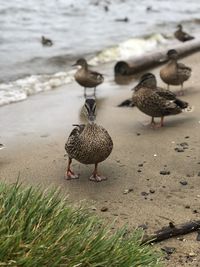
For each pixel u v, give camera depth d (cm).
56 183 155
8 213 90
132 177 158
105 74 327
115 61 374
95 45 417
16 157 178
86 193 147
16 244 85
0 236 86
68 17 562
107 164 168
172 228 122
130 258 92
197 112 227
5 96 262
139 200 142
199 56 371
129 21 559
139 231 109
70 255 88
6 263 82
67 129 212
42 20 529
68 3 655
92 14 596
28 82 294
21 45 401
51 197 101
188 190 148
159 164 168
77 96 270
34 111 239
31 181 157
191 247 118
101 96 267
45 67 335
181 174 159
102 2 689
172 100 204
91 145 149
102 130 151
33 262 84
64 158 177
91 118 150
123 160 171
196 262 112
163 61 351
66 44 416
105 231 97
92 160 152
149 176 158
